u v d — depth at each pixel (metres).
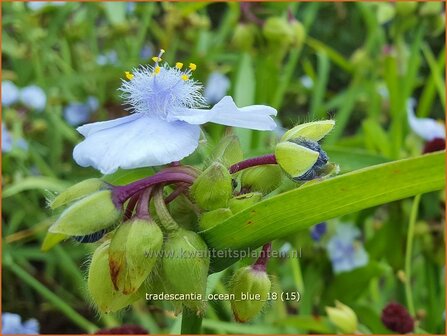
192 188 0.08
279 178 0.08
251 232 0.08
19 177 0.19
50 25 0.21
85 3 0.23
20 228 0.21
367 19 0.21
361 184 0.07
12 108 0.21
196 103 0.08
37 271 0.21
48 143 0.22
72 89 0.23
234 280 0.08
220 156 0.08
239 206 0.08
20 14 0.21
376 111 0.21
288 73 0.19
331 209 0.08
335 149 0.14
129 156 0.07
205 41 0.22
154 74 0.08
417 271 0.17
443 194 0.15
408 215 0.16
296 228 0.08
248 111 0.07
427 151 0.15
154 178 0.08
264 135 0.17
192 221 0.08
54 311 0.19
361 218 0.16
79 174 0.22
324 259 0.15
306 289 0.15
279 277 0.17
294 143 0.08
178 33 0.22
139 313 0.16
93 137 0.07
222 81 0.22
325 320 0.14
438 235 0.15
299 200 0.07
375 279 0.17
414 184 0.07
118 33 0.22
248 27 0.17
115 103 0.22
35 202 0.20
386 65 0.19
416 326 0.14
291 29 0.17
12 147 0.19
